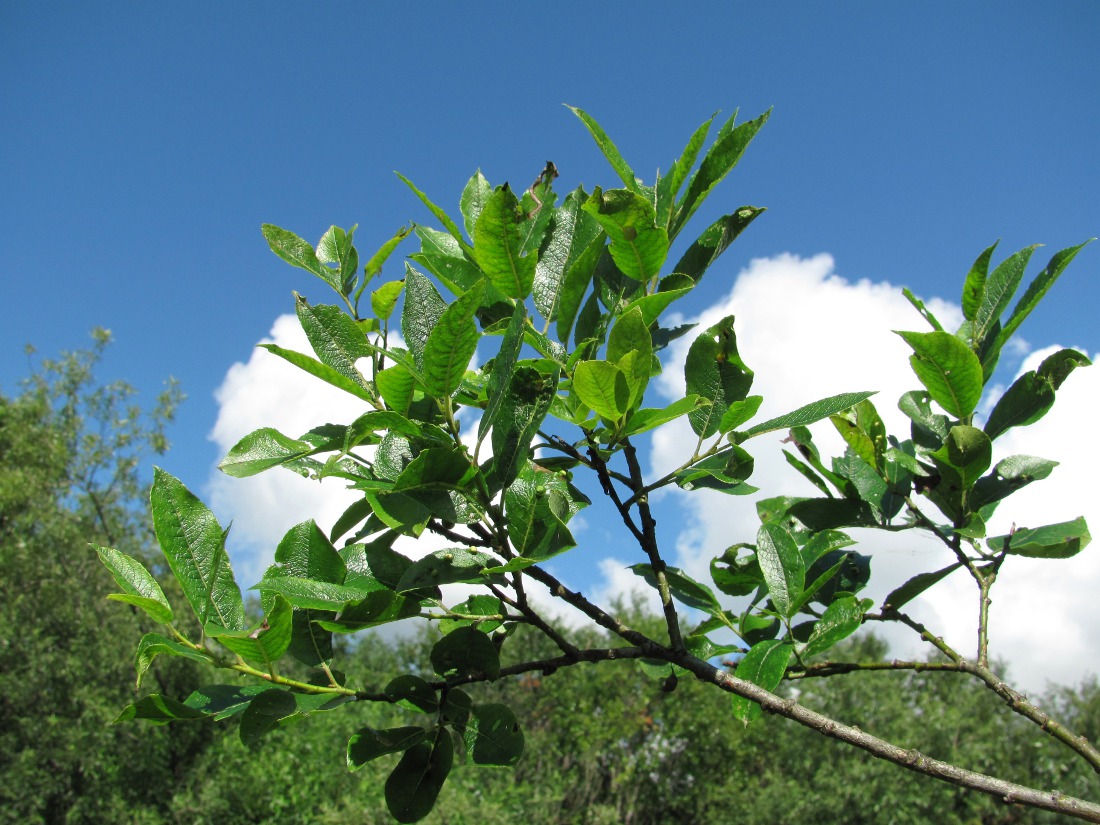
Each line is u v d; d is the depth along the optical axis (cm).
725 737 1867
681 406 125
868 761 1561
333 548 118
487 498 115
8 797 1275
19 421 1900
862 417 171
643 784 1898
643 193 150
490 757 118
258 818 1266
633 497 142
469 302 106
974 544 165
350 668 1845
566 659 125
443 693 122
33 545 1595
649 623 1928
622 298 149
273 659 105
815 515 183
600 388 121
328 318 125
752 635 172
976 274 174
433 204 141
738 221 150
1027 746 1605
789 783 1711
